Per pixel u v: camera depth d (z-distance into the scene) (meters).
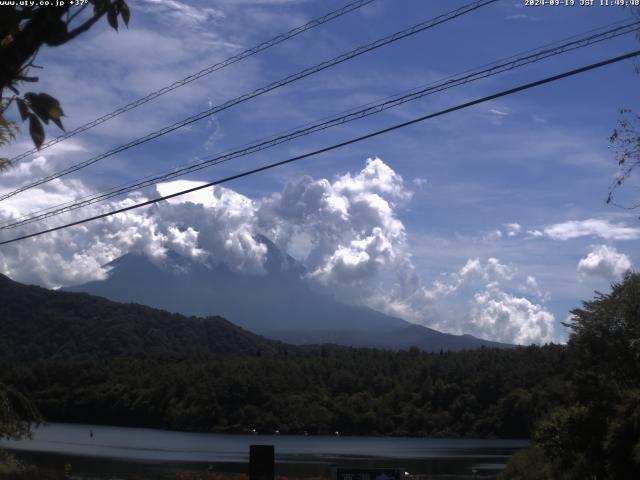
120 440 111.88
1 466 35.19
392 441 128.75
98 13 3.94
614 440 29.75
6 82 3.71
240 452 93.00
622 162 16.23
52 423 143.00
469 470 71.56
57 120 3.83
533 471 37.94
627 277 37.81
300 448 107.94
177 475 48.66
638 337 35.41
